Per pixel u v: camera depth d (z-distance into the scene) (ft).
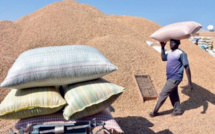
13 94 8.03
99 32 26.08
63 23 26.50
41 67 7.58
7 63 19.24
